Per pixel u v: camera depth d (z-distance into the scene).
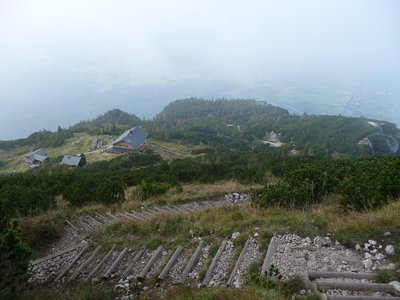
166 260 7.66
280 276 5.64
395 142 105.94
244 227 8.55
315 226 7.83
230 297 5.25
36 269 7.95
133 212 12.99
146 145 93.44
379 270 5.61
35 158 82.81
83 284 7.05
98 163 65.19
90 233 10.13
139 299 6.20
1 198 12.22
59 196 18.12
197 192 17.89
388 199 8.48
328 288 5.23
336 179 11.17
